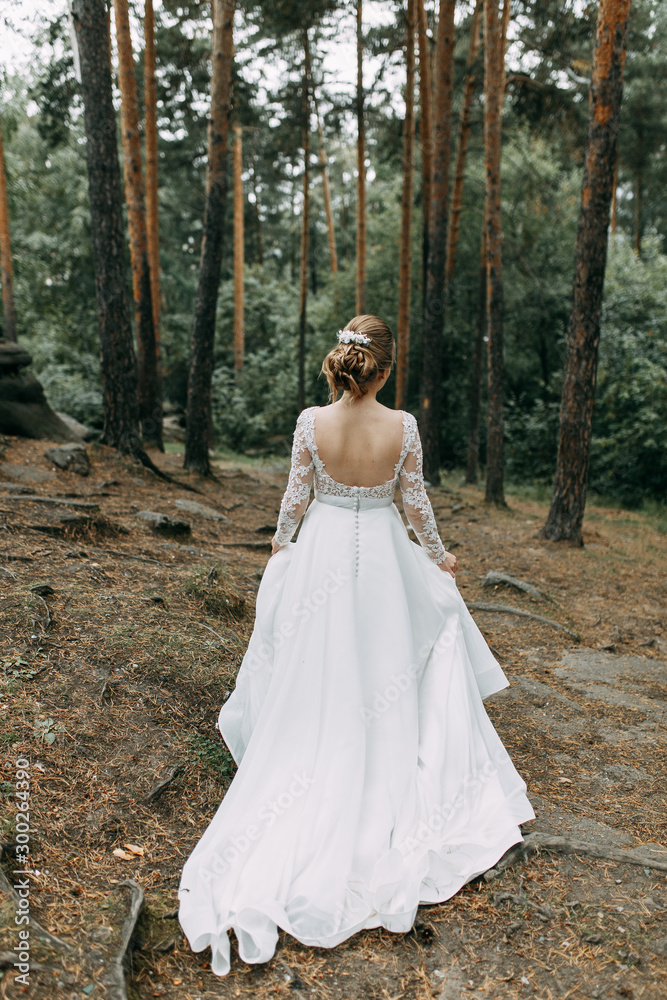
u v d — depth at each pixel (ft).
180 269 87.81
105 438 29.96
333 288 78.38
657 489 50.47
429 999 6.25
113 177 28.53
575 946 6.85
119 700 10.41
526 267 59.88
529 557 27.66
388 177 76.43
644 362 47.67
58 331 71.77
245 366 86.28
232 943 6.89
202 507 26.25
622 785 10.93
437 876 7.67
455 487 51.83
